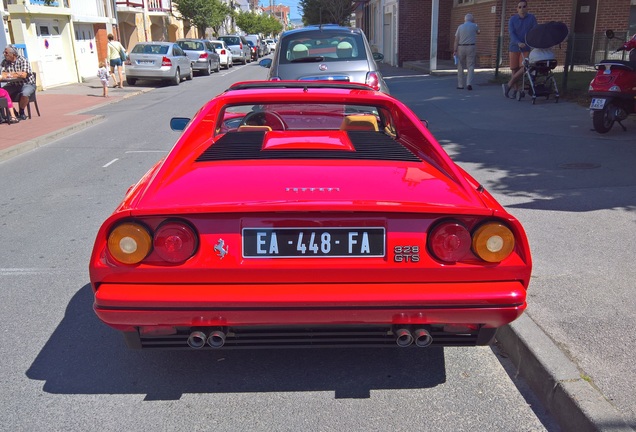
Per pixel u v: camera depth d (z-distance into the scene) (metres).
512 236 2.68
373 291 2.67
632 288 4.00
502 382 3.24
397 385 3.23
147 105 16.91
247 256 2.67
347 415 2.98
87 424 2.92
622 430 2.53
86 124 13.37
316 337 2.83
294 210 2.62
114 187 7.70
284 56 8.86
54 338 3.80
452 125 10.61
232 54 37.53
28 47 20.39
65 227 6.05
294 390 3.20
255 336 2.82
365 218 2.68
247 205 2.62
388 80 19.12
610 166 7.32
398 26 25.78
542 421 2.90
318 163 3.21
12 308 4.23
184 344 2.89
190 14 42.25
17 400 3.12
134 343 2.88
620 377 2.96
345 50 8.82
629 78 8.73
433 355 3.53
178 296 2.64
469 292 2.68
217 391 3.20
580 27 18.98
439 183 3.00
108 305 2.67
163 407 3.06
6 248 5.46
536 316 3.61
